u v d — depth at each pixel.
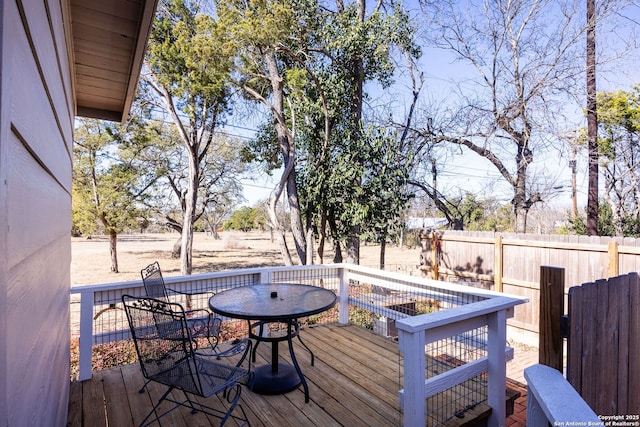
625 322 1.88
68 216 2.14
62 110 1.57
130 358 4.21
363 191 7.49
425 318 1.86
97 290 2.77
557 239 5.54
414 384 1.77
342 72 8.11
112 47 2.37
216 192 13.95
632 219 9.97
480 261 6.20
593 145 7.79
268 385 2.56
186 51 6.07
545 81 8.49
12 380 0.51
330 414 2.29
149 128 9.97
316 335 3.71
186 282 3.29
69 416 2.25
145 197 11.73
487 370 2.18
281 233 7.72
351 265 3.93
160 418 2.23
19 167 0.58
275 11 6.35
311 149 8.20
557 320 1.48
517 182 9.86
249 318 2.24
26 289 0.64
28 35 0.67
